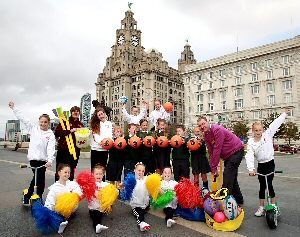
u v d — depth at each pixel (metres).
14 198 5.89
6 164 14.00
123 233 3.87
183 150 6.15
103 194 4.27
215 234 3.86
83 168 12.10
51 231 3.89
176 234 3.85
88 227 4.12
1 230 3.91
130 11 101.88
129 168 6.01
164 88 92.81
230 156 4.87
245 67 58.16
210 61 63.88
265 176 4.68
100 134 6.20
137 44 101.88
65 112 6.34
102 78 102.19
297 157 27.39
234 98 59.38
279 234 3.86
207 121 4.91
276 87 53.38
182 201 4.50
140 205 4.66
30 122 5.36
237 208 4.21
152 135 6.47
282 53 52.84
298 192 7.14
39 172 5.21
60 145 6.09
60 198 4.04
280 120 5.00
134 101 91.62
